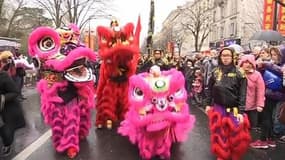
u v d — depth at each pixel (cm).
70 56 815
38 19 5109
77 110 845
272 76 896
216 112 747
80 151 867
